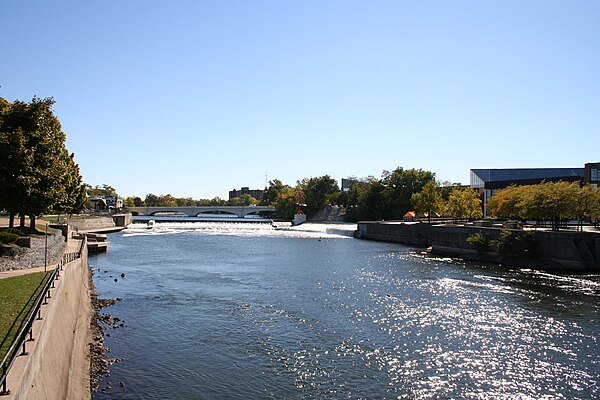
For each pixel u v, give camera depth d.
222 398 22.08
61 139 58.78
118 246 95.50
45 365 16.23
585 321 34.31
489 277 53.00
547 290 45.03
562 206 62.03
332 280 52.75
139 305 40.50
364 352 28.30
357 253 82.38
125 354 27.92
